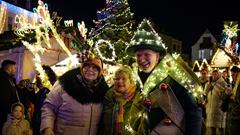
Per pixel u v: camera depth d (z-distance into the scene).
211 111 11.20
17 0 28.72
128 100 4.46
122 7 17.34
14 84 8.60
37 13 14.05
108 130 4.53
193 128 3.91
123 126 4.38
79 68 4.82
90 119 4.63
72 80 4.68
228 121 7.68
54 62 14.73
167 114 3.95
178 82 3.98
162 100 3.98
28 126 8.02
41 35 13.88
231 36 21.81
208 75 11.90
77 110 4.59
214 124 11.15
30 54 14.27
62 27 14.55
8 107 8.19
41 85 10.02
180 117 3.95
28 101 9.77
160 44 4.08
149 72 4.19
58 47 14.68
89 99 4.63
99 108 4.69
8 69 8.42
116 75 4.50
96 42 15.45
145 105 4.01
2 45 14.20
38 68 10.95
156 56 4.14
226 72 12.86
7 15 27.11
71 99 4.61
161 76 4.04
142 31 4.15
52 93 4.74
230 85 11.02
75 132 4.60
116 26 17.11
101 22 17.39
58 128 4.68
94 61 4.67
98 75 4.72
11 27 27.50
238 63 17.06
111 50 15.82
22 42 13.38
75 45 13.90
